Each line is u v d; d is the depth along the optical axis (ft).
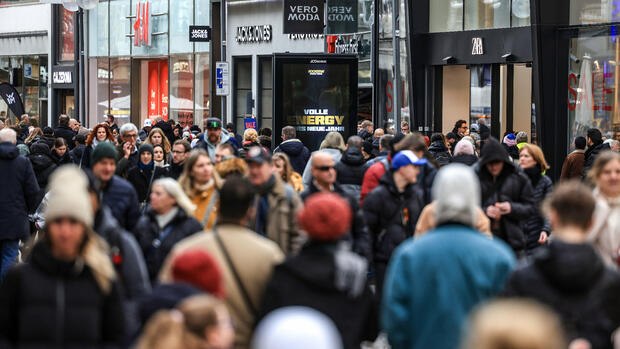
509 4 133.18
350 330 30.19
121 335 30.35
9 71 282.97
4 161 67.82
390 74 154.81
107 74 250.57
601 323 29.01
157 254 44.86
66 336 29.35
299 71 128.26
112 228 38.34
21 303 29.43
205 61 219.82
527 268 29.50
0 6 282.77
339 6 141.79
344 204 31.30
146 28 235.81
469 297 32.19
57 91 267.59
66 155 91.15
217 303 23.43
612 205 42.63
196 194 50.55
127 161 70.64
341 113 129.49
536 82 121.70
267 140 104.83
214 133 78.79
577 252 28.94
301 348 17.17
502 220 55.93
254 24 199.82
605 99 116.57
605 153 43.09
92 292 29.84
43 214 69.62
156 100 238.89
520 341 15.89
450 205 32.99
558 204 30.48
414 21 144.15
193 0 221.25
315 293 30.27
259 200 45.21
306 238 31.40
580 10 118.52
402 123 123.75
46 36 269.03
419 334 32.55
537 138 122.31
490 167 55.88
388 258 53.78
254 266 33.53
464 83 151.43
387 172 54.65
